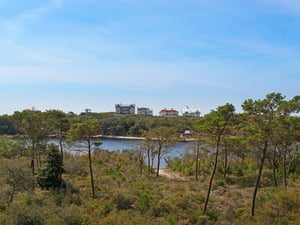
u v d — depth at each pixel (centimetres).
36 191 2880
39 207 2231
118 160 5166
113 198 2736
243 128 2489
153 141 4800
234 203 2761
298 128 2331
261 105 2316
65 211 2152
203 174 4306
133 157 5450
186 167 4753
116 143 9588
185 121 9488
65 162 4128
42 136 3947
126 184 3478
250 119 2408
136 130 10919
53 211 2178
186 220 2308
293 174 3884
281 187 3175
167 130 4625
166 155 6209
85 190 3073
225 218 2356
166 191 3198
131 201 2719
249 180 3753
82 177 3722
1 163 2780
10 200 2441
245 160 4734
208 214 2422
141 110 19000
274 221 2181
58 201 2589
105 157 5222
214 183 3628
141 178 3944
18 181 2723
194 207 2598
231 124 2536
